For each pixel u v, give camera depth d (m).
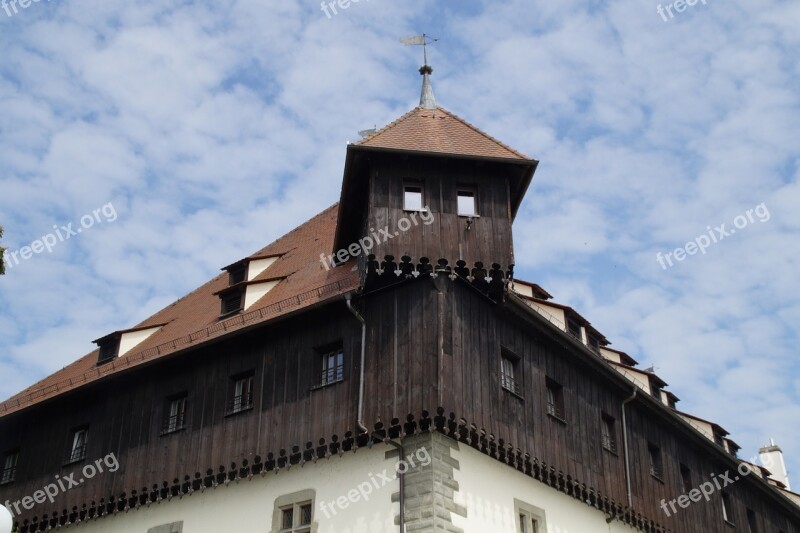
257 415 22.88
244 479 22.98
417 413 20.11
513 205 24.23
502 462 22.27
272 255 28.94
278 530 21.64
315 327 22.94
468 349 21.58
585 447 25.22
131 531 24.75
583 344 25.75
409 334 21.19
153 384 25.91
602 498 25.12
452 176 22.73
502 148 23.33
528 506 22.67
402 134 23.25
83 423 27.11
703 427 36.06
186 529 23.52
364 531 20.25
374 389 21.05
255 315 24.36
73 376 30.31
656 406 29.16
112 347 29.70
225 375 24.23
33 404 28.19
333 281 23.80
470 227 22.14
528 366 23.95
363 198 23.61
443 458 20.20
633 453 27.80
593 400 26.58
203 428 23.89
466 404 20.77
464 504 20.34
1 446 29.25
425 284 21.58
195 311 29.84
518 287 28.09
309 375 22.38
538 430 23.31
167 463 24.17
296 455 21.72
